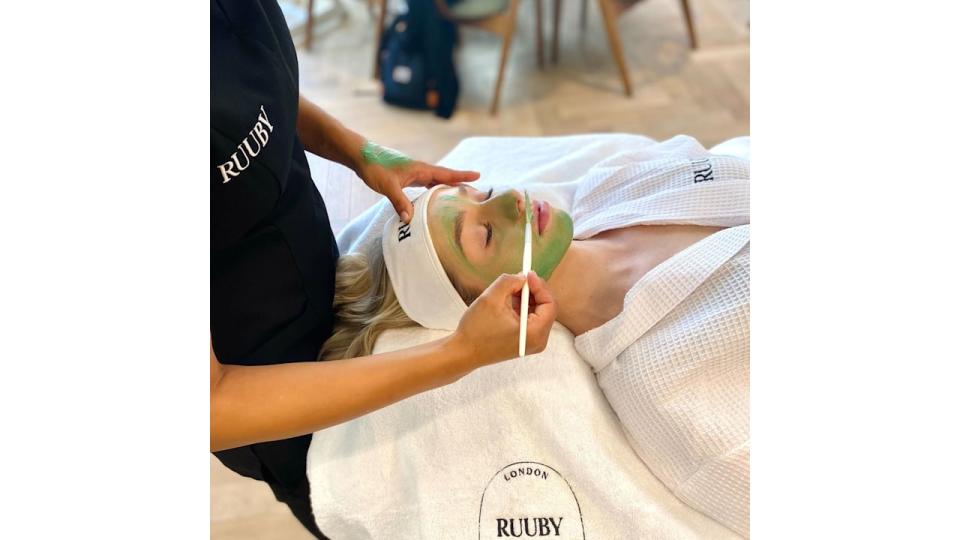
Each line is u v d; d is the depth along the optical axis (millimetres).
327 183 1397
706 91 2570
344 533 992
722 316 910
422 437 970
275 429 706
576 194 1256
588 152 1397
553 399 959
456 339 777
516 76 2746
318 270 995
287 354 972
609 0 2396
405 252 1024
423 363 757
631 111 2512
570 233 1030
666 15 3020
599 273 1063
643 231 1094
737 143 1334
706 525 919
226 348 881
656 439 938
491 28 2430
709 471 887
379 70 2736
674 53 2783
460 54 2891
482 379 984
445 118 2545
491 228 1001
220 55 702
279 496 1156
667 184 1144
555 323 1062
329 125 1053
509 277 794
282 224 875
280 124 771
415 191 1139
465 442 963
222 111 679
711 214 1078
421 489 941
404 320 1066
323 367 736
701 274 941
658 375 925
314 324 1017
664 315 958
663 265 974
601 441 948
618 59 2504
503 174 1407
